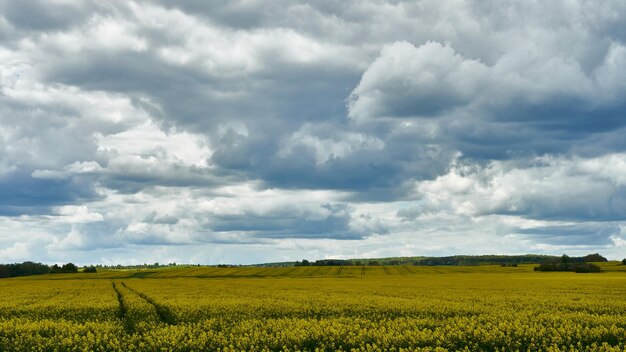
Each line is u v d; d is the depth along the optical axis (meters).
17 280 95.94
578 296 39.12
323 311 28.89
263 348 17.88
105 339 19.52
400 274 110.31
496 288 50.69
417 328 21.31
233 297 39.19
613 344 18.64
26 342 19.33
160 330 21.39
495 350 18.06
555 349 16.70
